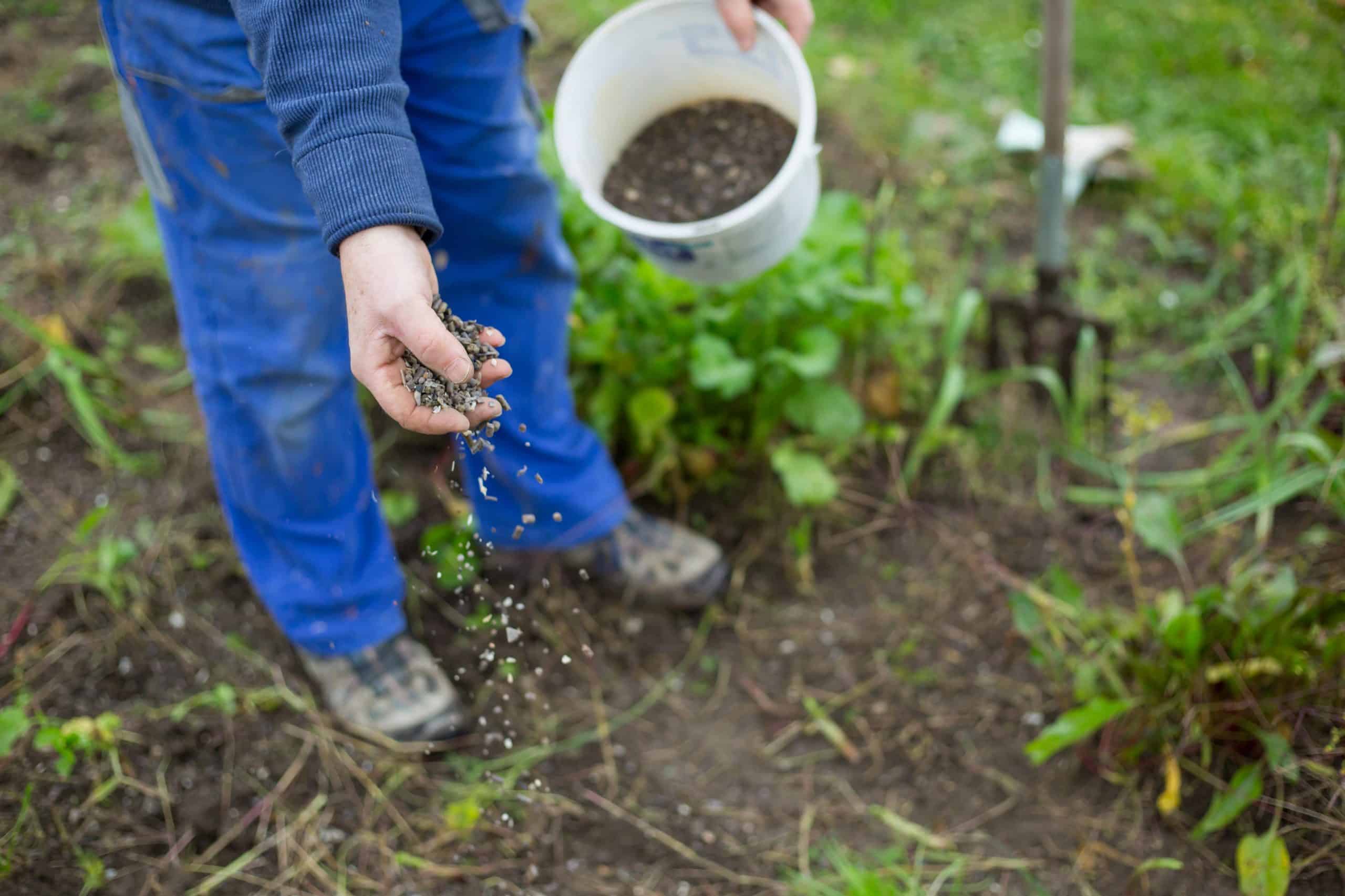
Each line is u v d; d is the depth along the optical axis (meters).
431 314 1.11
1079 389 2.39
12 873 1.67
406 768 1.90
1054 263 2.38
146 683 1.97
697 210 1.82
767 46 1.77
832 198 2.37
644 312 2.21
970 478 2.38
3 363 2.43
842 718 2.03
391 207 1.13
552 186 1.79
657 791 1.91
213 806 1.82
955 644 2.12
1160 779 1.85
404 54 1.51
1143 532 1.97
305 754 1.91
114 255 2.60
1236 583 1.87
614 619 2.16
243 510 1.78
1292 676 1.76
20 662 1.96
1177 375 2.55
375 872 1.77
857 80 3.24
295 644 1.94
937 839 1.83
